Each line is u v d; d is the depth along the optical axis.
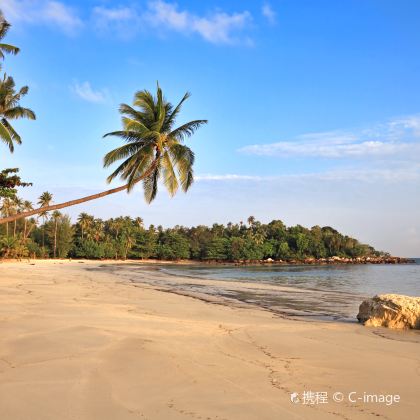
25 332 9.12
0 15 24.94
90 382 5.76
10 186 29.45
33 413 4.65
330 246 141.12
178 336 9.43
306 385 6.02
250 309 17.03
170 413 4.76
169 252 124.94
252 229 145.62
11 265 64.38
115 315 12.46
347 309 18.33
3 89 26.34
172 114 25.77
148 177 25.38
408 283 42.06
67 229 103.31
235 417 4.71
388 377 6.59
